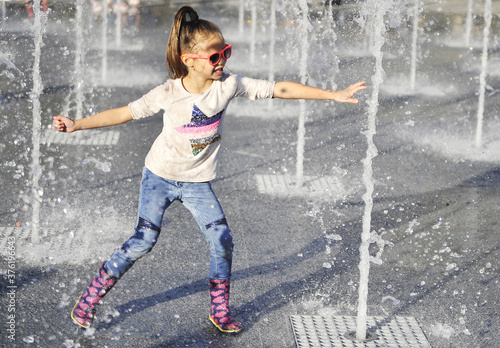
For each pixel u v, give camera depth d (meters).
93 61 16.86
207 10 27.48
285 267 5.77
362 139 10.37
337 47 18.05
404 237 6.56
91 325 4.65
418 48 19.83
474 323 4.88
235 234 6.48
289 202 7.47
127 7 26.81
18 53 17.33
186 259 5.84
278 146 9.88
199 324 4.73
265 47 19.83
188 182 4.46
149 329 4.63
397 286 5.46
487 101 13.37
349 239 6.46
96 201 7.26
